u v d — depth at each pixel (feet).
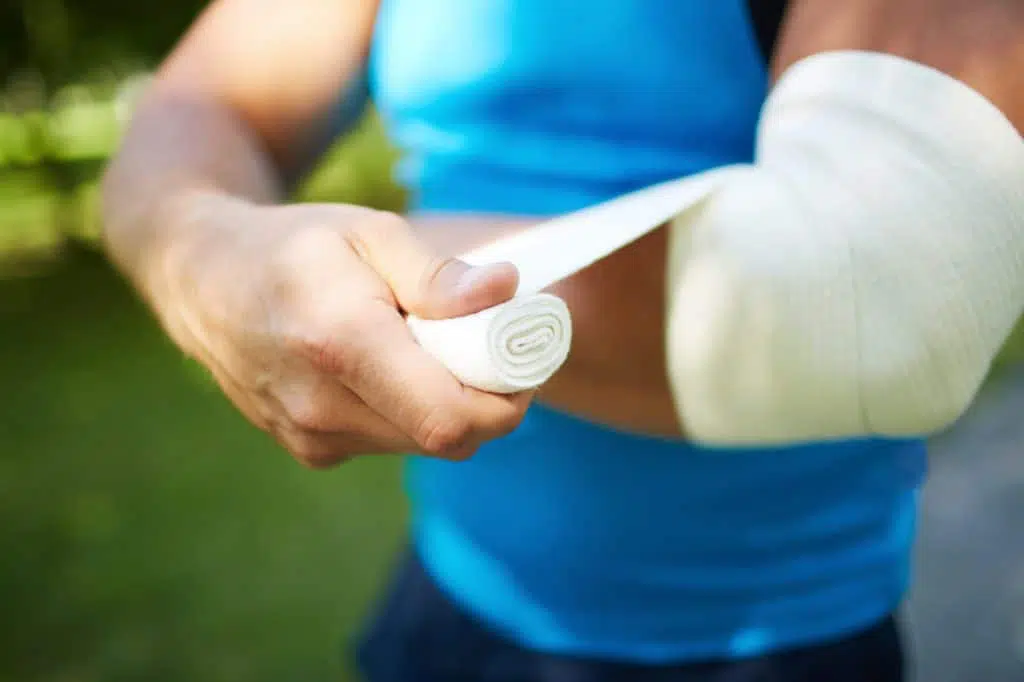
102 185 2.48
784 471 2.52
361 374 1.52
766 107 2.02
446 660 2.96
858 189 1.75
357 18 2.89
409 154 2.94
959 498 8.41
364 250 1.60
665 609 2.62
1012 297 1.81
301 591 8.93
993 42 1.77
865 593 2.74
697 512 2.53
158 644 8.25
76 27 20.16
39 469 11.60
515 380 1.47
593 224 1.69
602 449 2.53
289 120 2.84
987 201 1.74
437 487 2.96
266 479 11.15
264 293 1.63
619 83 2.33
